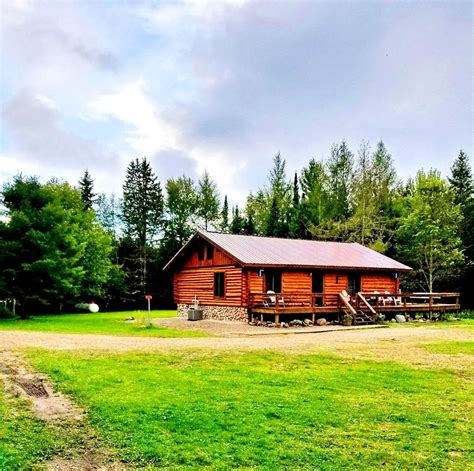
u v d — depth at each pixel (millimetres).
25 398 9016
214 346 14859
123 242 48125
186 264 29297
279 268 24297
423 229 38250
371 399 9227
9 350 13680
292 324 22641
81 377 10344
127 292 44031
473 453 6863
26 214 28344
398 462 6516
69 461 6422
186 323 24141
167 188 50594
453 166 47344
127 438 7160
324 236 44406
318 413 8312
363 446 7020
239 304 24094
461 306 39938
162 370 11219
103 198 55500
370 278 28344
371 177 44375
